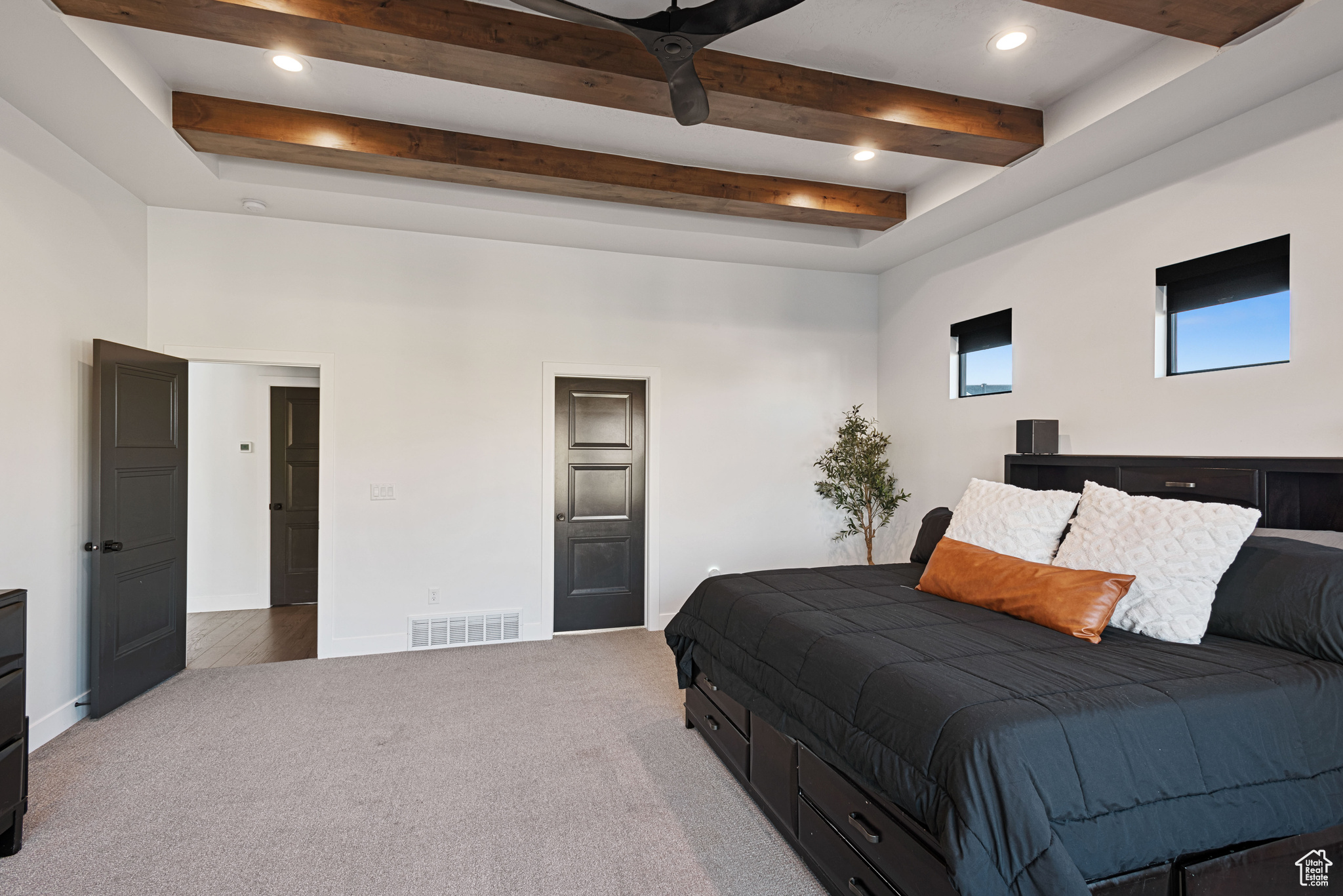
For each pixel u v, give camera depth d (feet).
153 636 11.68
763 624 8.25
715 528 16.07
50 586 9.71
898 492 16.48
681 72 6.63
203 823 7.51
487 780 8.54
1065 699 5.27
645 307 15.51
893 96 9.37
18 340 9.07
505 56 7.84
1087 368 11.28
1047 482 11.82
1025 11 7.80
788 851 7.10
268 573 18.19
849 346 17.20
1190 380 9.64
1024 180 11.28
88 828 7.38
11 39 7.37
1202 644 6.84
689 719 10.20
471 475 14.24
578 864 6.84
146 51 8.61
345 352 13.50
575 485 15.51
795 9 7.76
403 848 7.06
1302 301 8.27
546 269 14.76
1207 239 9.43
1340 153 7.91
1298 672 5.92
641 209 13.51
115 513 10.64
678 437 15.78
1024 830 4.46
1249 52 7.55
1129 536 7.89
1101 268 11.05
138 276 12.14
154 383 11.64
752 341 16.38
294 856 6.90
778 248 15.05
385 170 11.19
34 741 9.31
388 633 13.78
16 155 8.97
